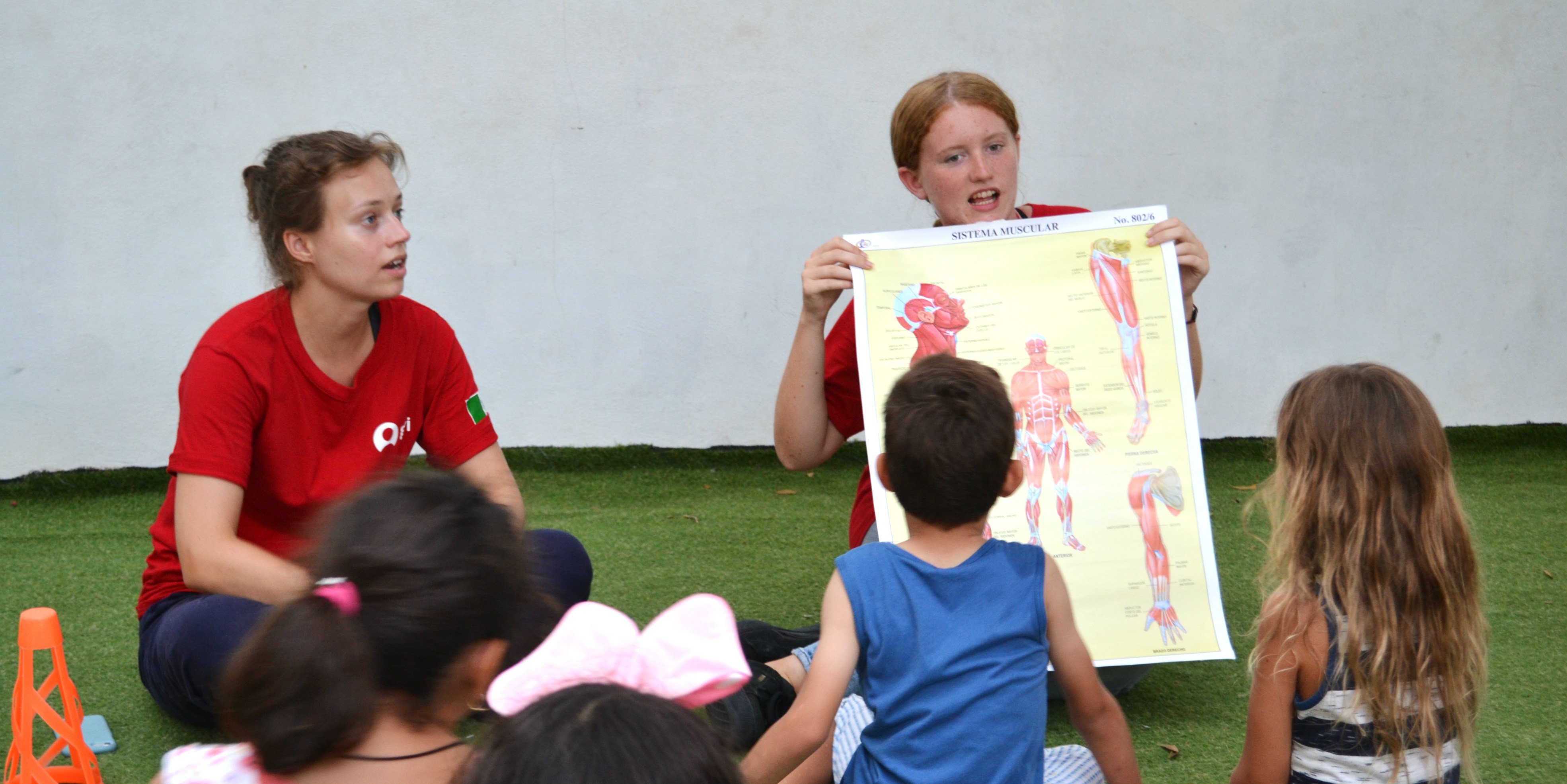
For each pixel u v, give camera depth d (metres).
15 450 4.77
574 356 5.14
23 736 2.25
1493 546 4.01
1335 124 5.11
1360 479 1.82
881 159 5.05
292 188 2.38
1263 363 5.30
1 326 4.69
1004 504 2.70
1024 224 2.77
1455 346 5.32
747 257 5.10
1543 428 5.37
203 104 4.71
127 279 4.76
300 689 1.27
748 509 4.57
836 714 1.95
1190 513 2.68
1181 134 5.09
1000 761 1.77
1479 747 2.60
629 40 4.89
